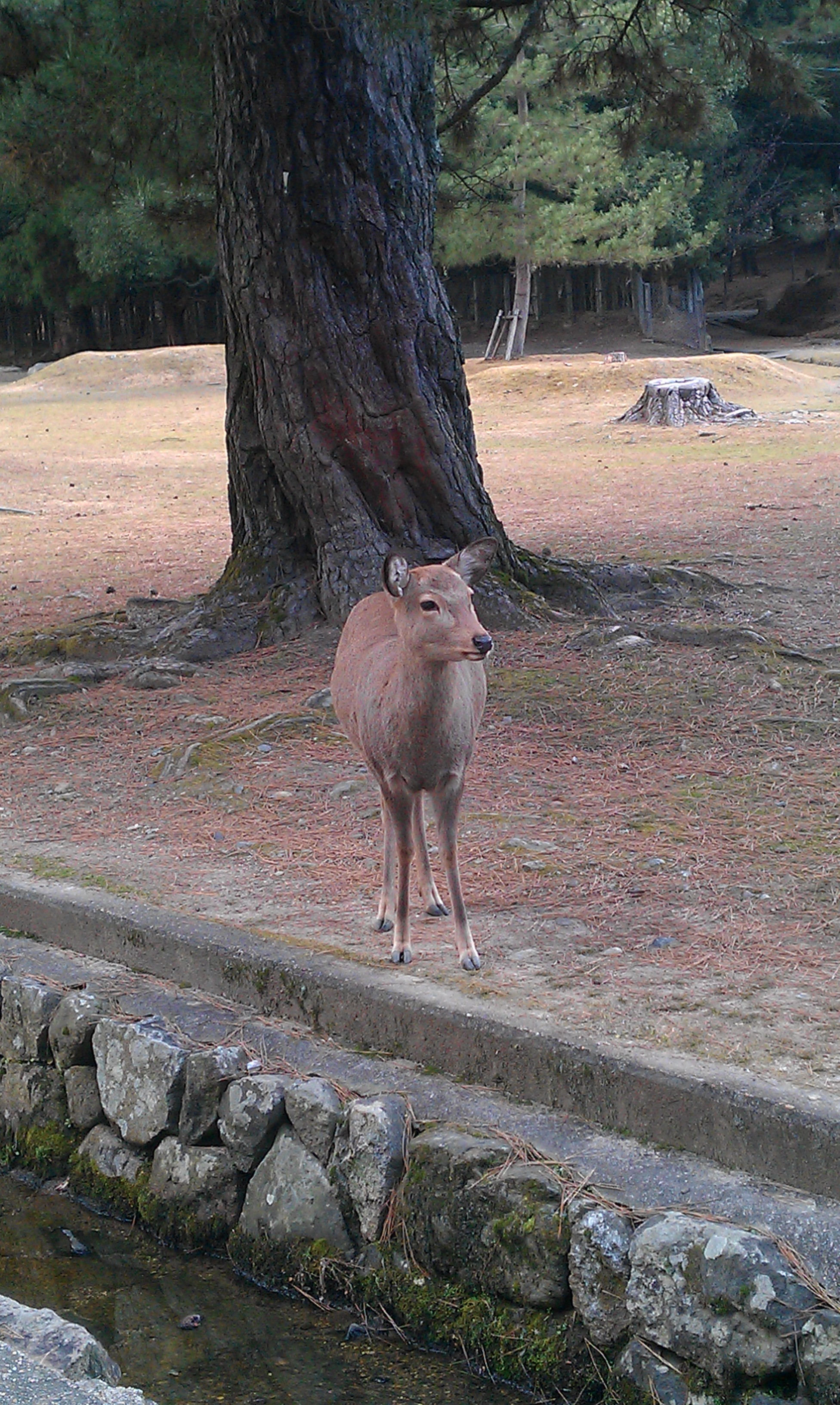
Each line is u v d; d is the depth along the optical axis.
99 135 12.08
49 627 11.70
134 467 23.88
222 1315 4.47
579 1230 3.94
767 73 14.12
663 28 14.74
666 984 4.94
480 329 50.44
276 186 9.70
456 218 28.62
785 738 7.93
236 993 5.35
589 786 7.36
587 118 35.34
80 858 6.61
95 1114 5.30
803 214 54.81
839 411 26.89
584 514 16.58
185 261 46.28
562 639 9.87
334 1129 4.55
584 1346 3.92
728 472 19.62
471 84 21.92
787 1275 3.62
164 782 7.80
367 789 7.40
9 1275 4.77
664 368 31.58
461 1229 4.20
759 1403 3.59
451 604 4.85
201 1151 4.88
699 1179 3.99
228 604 10.42
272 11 9.30
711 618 10.48
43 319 56.84
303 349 9.93
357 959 5.22
